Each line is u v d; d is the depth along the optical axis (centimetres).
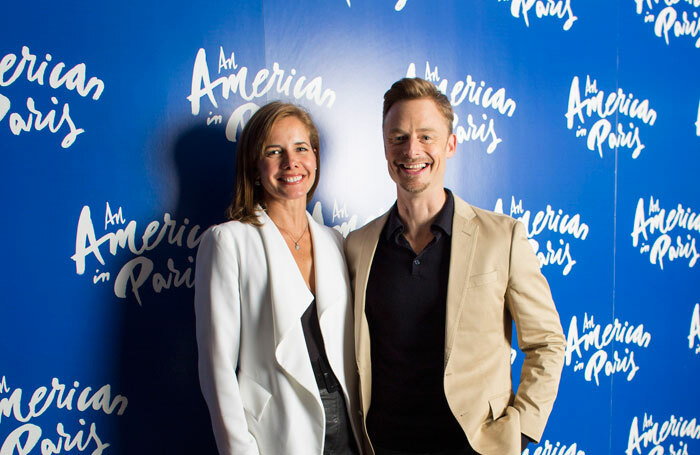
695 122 222
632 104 209
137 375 144
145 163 143
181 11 145
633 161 211
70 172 137
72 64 135
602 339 207
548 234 196
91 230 139
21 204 133
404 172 127
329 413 125
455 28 179
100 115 139
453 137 135
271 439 120
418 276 126
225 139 152
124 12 140
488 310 124
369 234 137
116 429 142
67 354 137
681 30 218
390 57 171
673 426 222
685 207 222
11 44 130
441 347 124
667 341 220
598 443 207
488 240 126
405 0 172
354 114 167
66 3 134
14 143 132
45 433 136
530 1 190
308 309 129
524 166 191
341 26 164
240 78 152
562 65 196
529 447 196
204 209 150
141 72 142
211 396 118
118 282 142
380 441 127
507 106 188
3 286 131
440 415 123
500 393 125
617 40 205
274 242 125
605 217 206
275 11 156
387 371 127
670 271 220
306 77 160
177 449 149
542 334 126
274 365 121
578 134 200
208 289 121
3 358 131
